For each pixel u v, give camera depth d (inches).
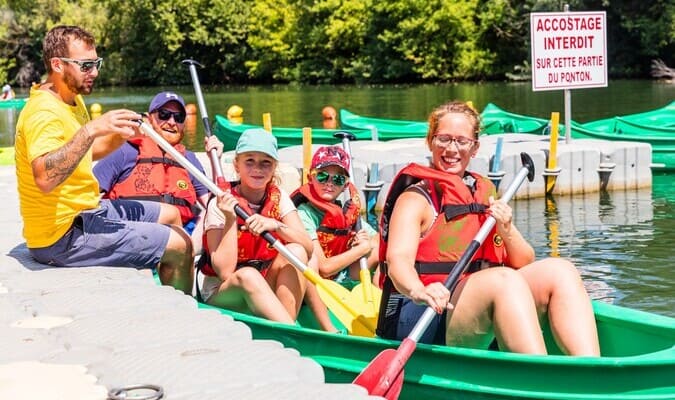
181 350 117.5
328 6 1531.7
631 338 147.8
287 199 172.9
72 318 134.6
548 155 388.8
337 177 189.8
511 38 1473.9
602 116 785.6
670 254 269.0
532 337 132.0
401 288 135.1
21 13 1702.8
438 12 1434.5
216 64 1724.9
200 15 1683.1
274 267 168.4
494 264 147.7
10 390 103.1
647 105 887.1
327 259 187.3
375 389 126.3
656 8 1373.0
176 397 100.8
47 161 153.5
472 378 134.9
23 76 1705.2
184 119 199.5
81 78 163.6
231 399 100.0
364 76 1487.5
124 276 159.9
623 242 287.9
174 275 177.0
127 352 116.6
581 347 135.0
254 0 1684.3
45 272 163.6
